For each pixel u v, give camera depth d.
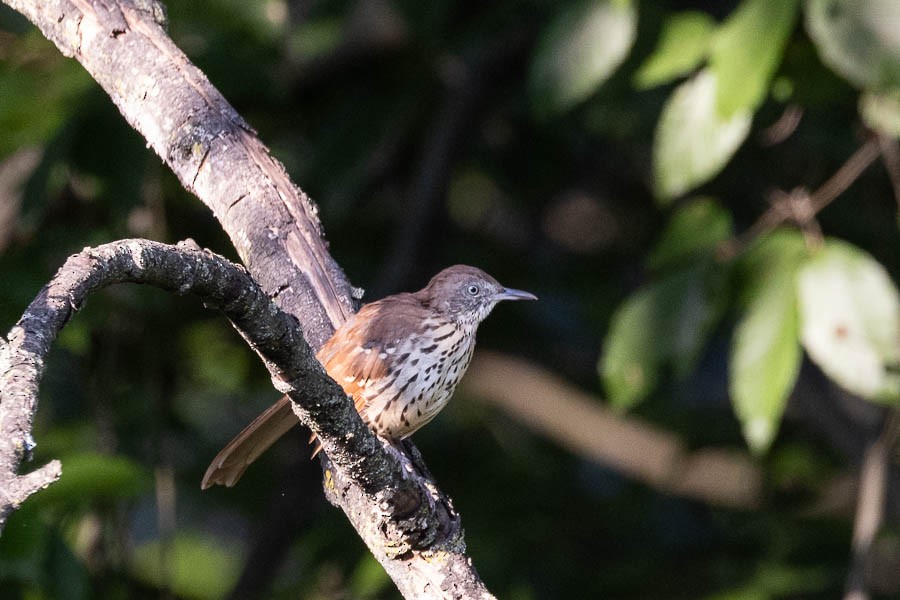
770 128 9.37
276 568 11.05
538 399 12.97
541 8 9.90
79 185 10.03
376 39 10.84
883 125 7.70
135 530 12.22
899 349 7.09
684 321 7.64
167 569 10.35
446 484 11.87
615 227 13.28
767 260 7.41
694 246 7.71
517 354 12.59
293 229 6.26
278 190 6.25
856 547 9.31
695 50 7.64
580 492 12.12
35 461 10.01
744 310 7.54
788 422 11.92
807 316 7.18
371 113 10.60
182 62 6.30
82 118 8.81
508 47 11.24
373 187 12.12
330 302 6.40
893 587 11.91
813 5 6.84
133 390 11.32
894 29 6.75
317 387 4.68
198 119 6.18
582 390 12.83
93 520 10.15
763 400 7.24
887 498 10.54
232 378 12.37
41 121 8.82
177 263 4.24
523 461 12.43
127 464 8.02
